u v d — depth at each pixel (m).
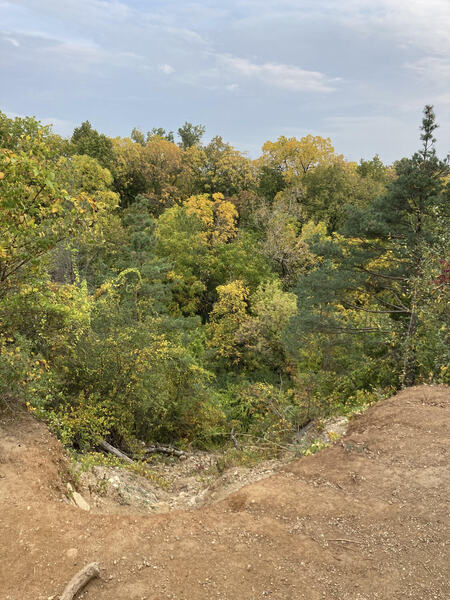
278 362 27.69
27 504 5.11
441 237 14.38
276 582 4.19
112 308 13.94
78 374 11.42
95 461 8.41
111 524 4.91
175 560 4.38
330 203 46.56
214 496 7.71
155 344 13.62
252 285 34.34
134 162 49.81
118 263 26.08
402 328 17.09
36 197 6.68
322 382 18.20
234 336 28.70
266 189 53.50
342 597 4.06
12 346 7.59
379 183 50.97
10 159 6.17
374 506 5.41
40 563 4.29
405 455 6.59
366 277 18.55
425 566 4.46
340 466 6.41
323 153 55.56
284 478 6.12
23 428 6.78
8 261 7.06
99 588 4.05
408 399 8.70
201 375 17.64
